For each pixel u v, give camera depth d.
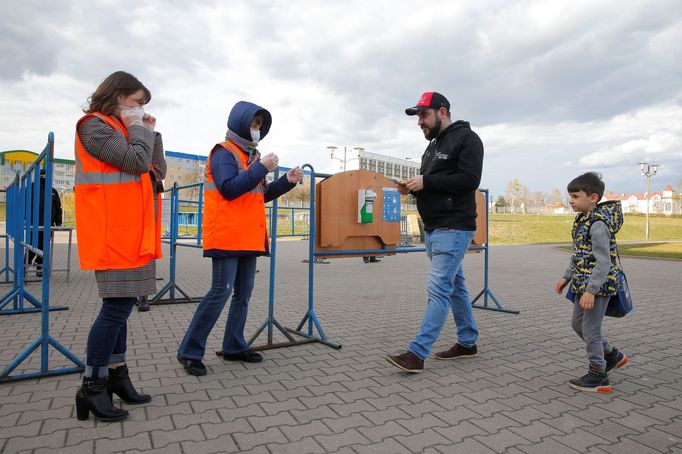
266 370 3.71
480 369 3.86
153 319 5.57
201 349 3.56
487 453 2.39
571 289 3.49
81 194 2.56
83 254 2.56
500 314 6.39
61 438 2.43
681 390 3.42
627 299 3.34
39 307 5.82
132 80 2.72
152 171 3.04
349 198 4.73
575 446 2.49
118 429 2.56
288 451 2.35
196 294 7.58
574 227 3.49
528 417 2.87
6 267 8.05
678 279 10.77
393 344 4.62
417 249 5.19
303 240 24.53
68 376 3.44
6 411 2.78
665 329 5.49
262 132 3.83
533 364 4.02
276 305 6.82
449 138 3.81
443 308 3.71
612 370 3.90
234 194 3.34
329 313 6.28
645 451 2.45
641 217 68.12
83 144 2.54
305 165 4.45
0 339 4.47
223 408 2.90
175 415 2.78
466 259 16.50
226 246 3.45
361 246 4.88
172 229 6.71
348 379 3.53
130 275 2.60
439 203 3.76
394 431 2.62
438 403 3.07
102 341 2.61
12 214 7.15
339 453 2.34
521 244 27.56
